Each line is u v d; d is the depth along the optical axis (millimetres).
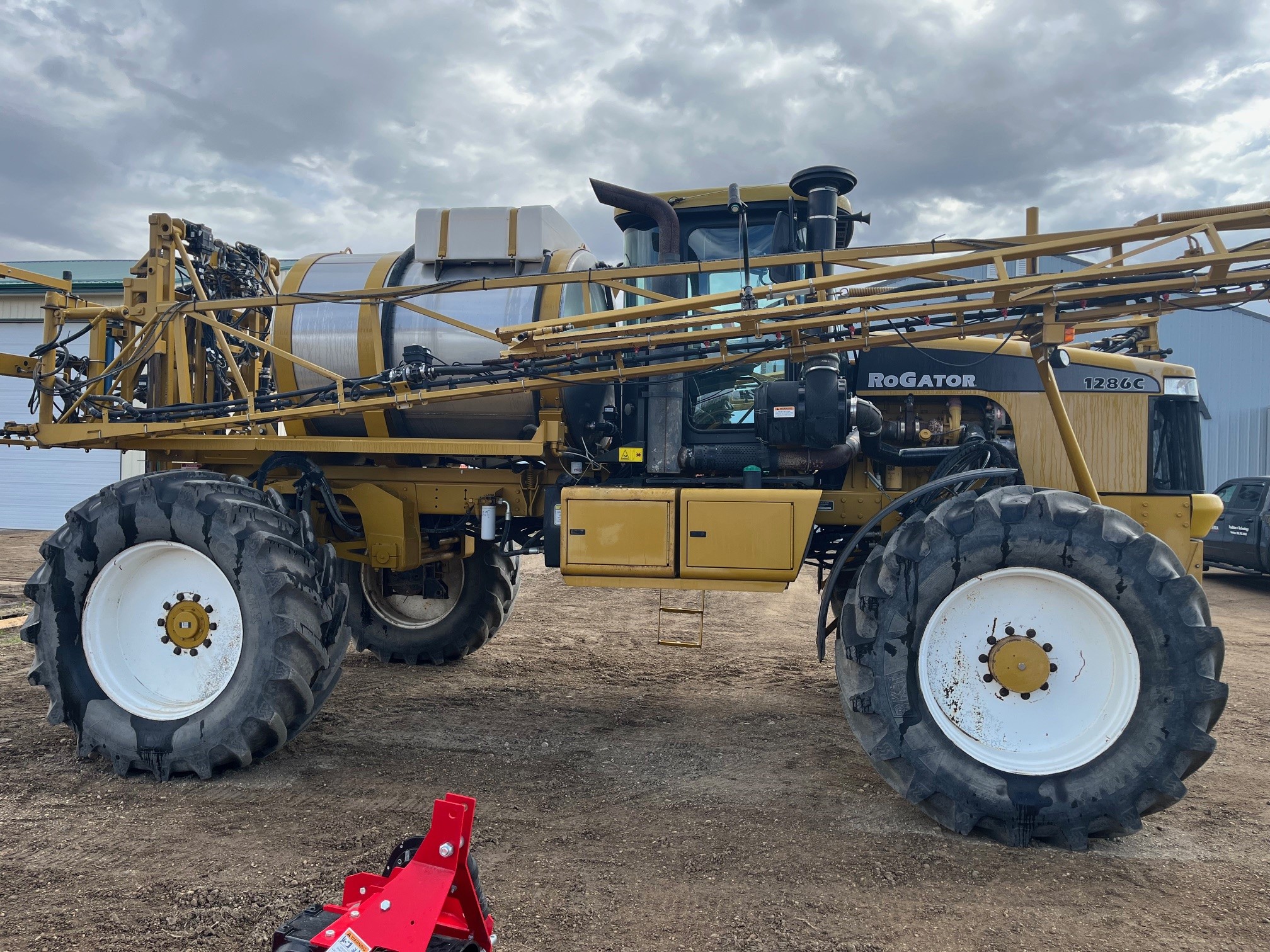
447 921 1843
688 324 3611
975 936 2393
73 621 3744
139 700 3672
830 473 4422
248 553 3574
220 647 3666
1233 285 3324
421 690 5121
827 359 3938
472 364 4117
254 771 3650
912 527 3281
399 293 4250
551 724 4441
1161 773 2945
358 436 4797
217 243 4887
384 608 5891
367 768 3713
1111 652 3104
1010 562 3127
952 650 3203
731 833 3064
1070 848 2998
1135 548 3029
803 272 4297
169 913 2420
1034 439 4172
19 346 15641
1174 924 2479
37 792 3387
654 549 3828
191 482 3730
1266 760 4070
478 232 4473
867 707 3186
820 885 2676
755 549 3732
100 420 4605
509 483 4668
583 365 3994
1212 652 2977
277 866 2725
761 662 6086
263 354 5266
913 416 4242
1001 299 3457
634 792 3469
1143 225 3385
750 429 4348
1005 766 3068
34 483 16297
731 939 2338
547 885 2633
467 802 1747
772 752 4020
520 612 8102
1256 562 10648
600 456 4473
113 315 4633
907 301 3410
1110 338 4941
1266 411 19203
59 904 2471
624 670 5793
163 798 3342
